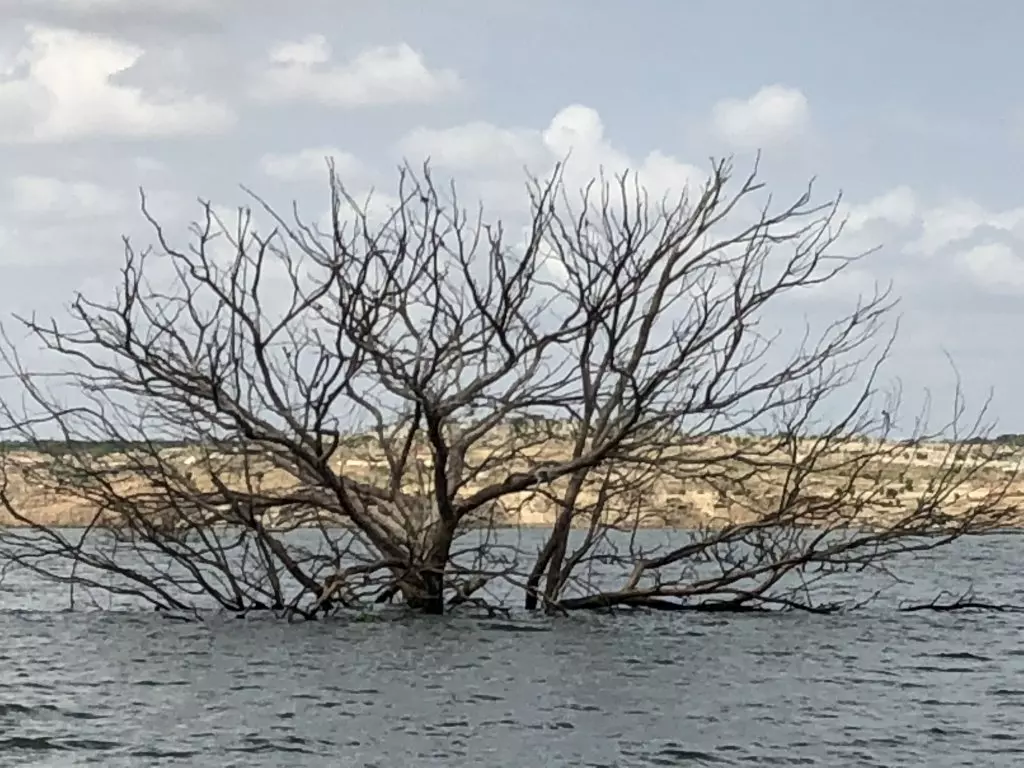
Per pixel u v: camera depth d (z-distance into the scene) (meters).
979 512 25.34
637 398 23.03
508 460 25.47
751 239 24.16
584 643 23.19
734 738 16.31
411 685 19.33
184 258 23.03
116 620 25.73
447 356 24.17
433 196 23.72
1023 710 18.30
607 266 23.77
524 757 15.19
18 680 19.62
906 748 15.98
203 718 17.11
